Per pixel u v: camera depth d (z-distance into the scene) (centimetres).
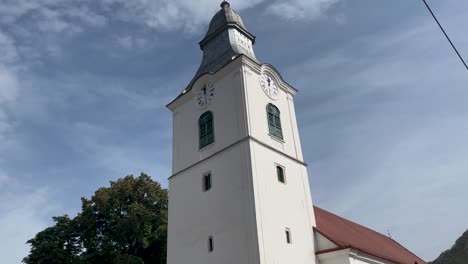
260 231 2308
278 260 2344
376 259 2916
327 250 2641
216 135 2812
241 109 2719
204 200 2670
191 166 2869
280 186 2644
